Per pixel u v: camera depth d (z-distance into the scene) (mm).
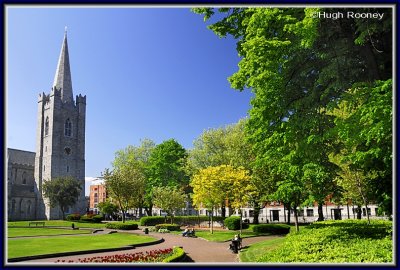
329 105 15188
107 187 60406
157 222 57094
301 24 12992
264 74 14688
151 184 70375
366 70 15648
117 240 31375
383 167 15055
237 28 18219
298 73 16625
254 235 34438
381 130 11516
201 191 37875
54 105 97188
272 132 17828
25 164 102875
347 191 33531
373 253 11273
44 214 91938
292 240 16250
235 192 35844
